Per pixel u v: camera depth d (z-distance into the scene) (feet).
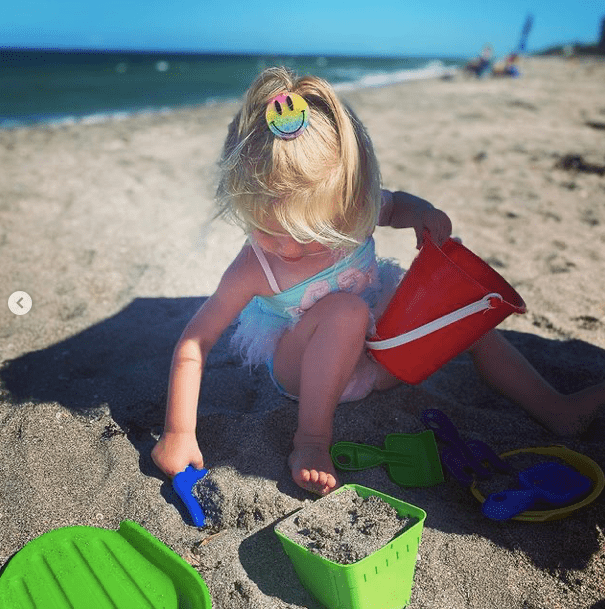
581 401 6.19
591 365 7.50
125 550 4.83
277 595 4.49
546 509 5.18
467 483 5.41
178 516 5.22
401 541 4.23
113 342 8.16
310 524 4.61
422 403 6.56
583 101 32.78
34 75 82.64
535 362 7.51
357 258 5.88
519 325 8.48
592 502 5.17
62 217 12.85
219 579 4.61
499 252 10.96
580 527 4.99
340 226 5.24
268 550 4.83
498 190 14.84
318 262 5.69
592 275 10.08
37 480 5.58
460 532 4.99
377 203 5.40
